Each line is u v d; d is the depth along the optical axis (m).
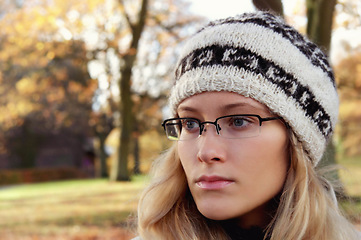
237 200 1.27
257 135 1.28
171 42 15.86
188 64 1.38
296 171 1.37
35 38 14.06
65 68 17.17
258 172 1.29
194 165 1.31
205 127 1.30
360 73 7.51
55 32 14.15
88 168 28.67
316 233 1.40
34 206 9.43
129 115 15.45
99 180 18.11
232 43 1.34
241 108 1.29
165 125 1.53
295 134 1.38
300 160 1.36
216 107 1.29
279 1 2.42
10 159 26.23
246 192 1.28
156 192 1.58
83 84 17.98
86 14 14.08
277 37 1.38
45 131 24.80
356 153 17.95
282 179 1.37
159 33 15.81
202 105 1.31
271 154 1.31
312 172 1.43
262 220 1.45
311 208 1.41
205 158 1.26
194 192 1.32
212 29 1.40
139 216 1.60
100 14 14.39
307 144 1.41
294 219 1.37
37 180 23.84
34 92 18.39
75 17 14.01
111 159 28.95
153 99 16.81
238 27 1.37
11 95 18.47
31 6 13.58
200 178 1.28
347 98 8.62
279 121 1.33
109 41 14.48
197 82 1.31
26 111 19.58
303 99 1.37
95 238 5.80
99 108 21.58
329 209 1.48
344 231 1.47
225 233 1.47
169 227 1.54
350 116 16.88
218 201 1.27
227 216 1.27
